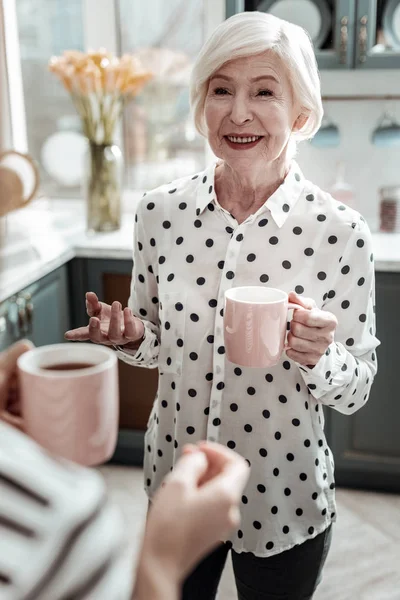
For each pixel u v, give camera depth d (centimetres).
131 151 317
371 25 246
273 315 107
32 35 311
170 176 316
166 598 49
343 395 126
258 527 131
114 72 259
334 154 293
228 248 127
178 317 130
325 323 108
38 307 234
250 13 118
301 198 128
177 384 132
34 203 287
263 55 116
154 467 140
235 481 56
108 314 122
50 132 324
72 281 262
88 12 304
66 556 39
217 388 128
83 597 40
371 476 258
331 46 260
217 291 128
